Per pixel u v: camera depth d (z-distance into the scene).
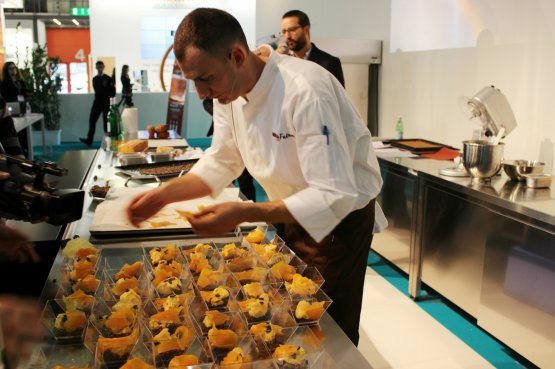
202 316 1.16
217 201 2.16
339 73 4.10
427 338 2.88
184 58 1.26
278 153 1.49
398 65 4.80
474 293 2.89
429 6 4.26
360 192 1.61
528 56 3.27
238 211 1.28
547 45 3.12
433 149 3.84
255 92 1.45
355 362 1.03
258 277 1.34
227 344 1.04
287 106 1.40
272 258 1.47
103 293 1.26
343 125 1.52
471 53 3.81
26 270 1.68
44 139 8.75
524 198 2.52
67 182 2.62
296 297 1.24
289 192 1.58
